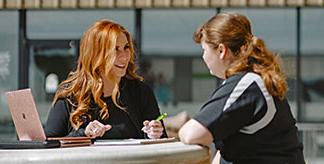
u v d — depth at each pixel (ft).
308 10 33.32
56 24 34.55
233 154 9.30
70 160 8.23
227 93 9.04
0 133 34.27
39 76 34.58
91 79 11.33
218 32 9.29
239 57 9.29
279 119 9.18
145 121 11.56
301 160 9.48
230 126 8.92
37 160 8.24
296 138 9.57
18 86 34.60
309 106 32.91
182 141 9.31
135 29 33.94
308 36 33.30
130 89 12.19
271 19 33.37
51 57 34.50
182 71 33.50
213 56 9.41
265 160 9.11
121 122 11.51
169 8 33.60
